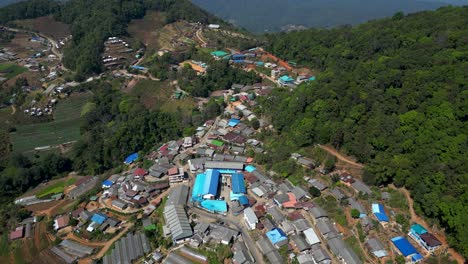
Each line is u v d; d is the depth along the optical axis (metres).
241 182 116.38
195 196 112.38
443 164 88.12
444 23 144.62
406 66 124.19
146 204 115.31
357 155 108.62
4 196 137.00
